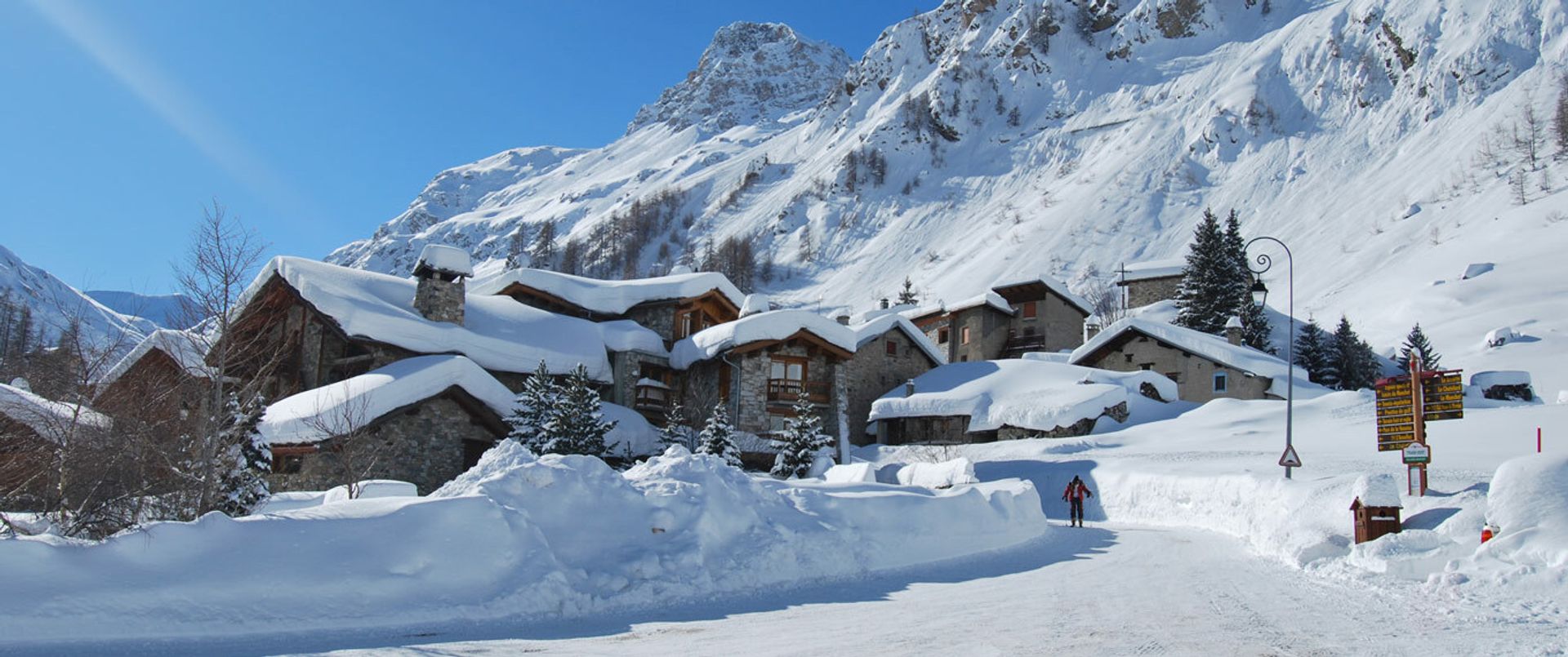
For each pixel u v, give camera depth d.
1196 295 70.06
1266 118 166.62
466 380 31.00
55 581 9.59
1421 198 113.62
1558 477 13.96
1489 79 144.12
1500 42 149.25
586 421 30.48
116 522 13.94
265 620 10.16
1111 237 142.38
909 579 15.09
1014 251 144.50
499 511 12.62
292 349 35.69
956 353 70.75
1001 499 21.69
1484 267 77.56
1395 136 145.25
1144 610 11.82
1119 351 54.16
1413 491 20.17
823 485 21.12
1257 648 9.33
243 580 10.42
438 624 10.73
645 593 12.67
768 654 9.16
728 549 14.56
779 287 174.50
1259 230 129.12
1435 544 14.94
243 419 19.06
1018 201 177.38
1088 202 155.00
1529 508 13.70
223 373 17.00
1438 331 68.12
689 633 10.41
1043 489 34.62
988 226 168.25
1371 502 16.41
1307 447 33.84
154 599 9.86
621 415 36.53
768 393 40.22
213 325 18.39
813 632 10.43
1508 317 65.62
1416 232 101.31
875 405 47.59
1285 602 12.45
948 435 45.72
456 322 36.31
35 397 19.22
